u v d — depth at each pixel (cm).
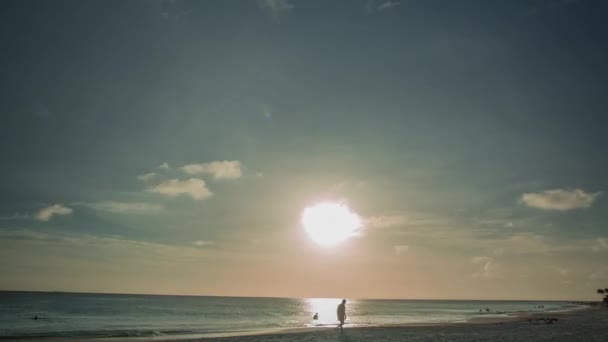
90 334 4012
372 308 16375
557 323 5000
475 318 7075
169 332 4297
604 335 3328
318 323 6081
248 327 5150
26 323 6103
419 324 5100
